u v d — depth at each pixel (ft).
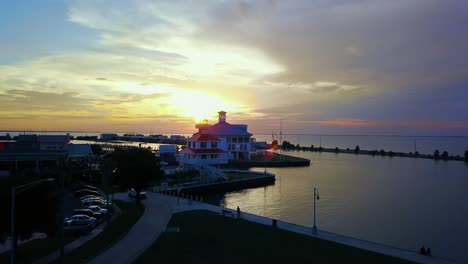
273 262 118.52
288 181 425.28
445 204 290.15
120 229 159.33
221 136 581.53
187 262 116.16
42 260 114.11
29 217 113.80
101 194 258.57
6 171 307.17
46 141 390.83
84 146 422.41
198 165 384.27
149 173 221.46
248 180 373.40
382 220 234.17
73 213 180.65
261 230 164.55
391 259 126.82
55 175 212.02
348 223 226.38
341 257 125.80
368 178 461.37
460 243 185.68
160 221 180.24
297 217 241.76
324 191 352.69
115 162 223.92
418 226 219.61
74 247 130.31
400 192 350.23
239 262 117.50
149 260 117.19
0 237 114.01
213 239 145.59
